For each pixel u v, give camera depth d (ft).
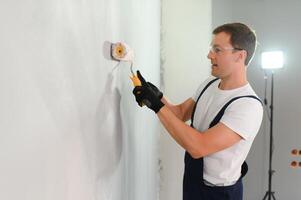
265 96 9.96
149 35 5.62
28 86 2.01
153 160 6.34
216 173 4.25
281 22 9.73
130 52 3.91
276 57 8.98
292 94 9.71
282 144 9.88
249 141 4.07
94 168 3.24
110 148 3.73
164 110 3.68
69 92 2.62
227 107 4.01
